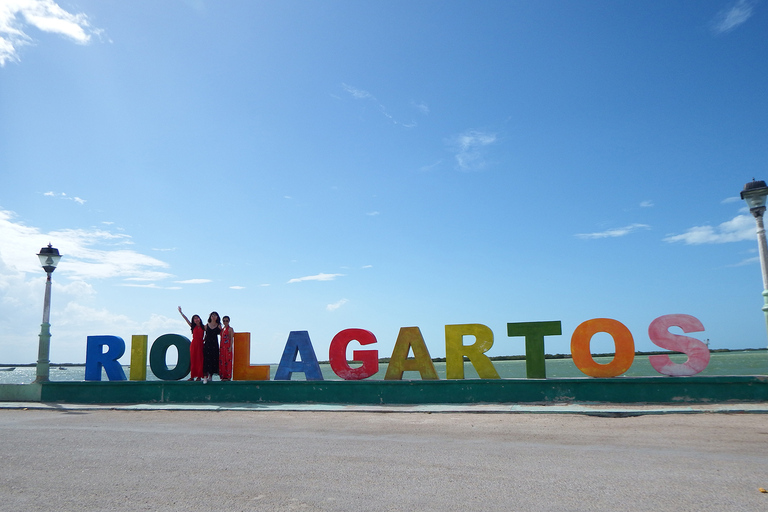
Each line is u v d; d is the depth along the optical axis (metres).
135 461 7.54
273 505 5.38
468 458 7.47
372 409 13.31
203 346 15.91
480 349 14.38
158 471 6.90
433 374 14.55
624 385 12.94
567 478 6.25
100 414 13.57
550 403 13.29
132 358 16.70
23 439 9.58
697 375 13.32
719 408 11.58
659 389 12.73
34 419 12.60
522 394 13.57
